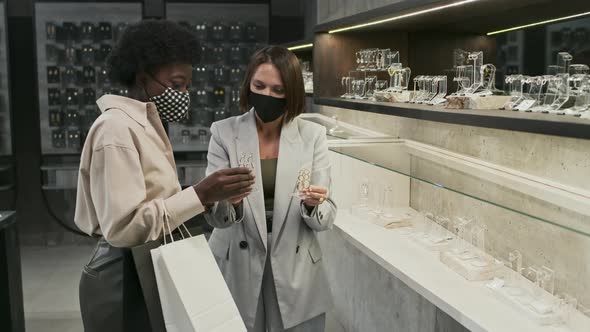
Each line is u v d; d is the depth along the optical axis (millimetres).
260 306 2393
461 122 2143
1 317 2996
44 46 6324
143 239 1603
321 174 2406
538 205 1537
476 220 2324
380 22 3057
